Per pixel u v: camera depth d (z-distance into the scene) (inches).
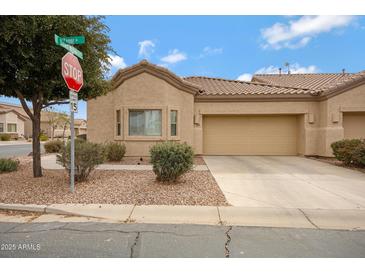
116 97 551.5
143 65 532.7
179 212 222.2
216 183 321.4
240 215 216.1
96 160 318.3
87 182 315.9
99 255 150.6
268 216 214.1
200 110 580.4
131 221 204.4
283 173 388.8
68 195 262.2
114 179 334.6
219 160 526.9
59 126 1839.3
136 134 542.3
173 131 554.9
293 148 608.4
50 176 351.3
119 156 501.4
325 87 570.9
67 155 303.4
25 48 263.3
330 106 540.1
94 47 326.3
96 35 317.4
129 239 170.9
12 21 244.4
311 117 568.4
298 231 185.6
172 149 305.9
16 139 1813.5
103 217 212.4
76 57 280.1
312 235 179.0
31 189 283.0
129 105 536.4
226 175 370.9
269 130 609.3
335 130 537.0
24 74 267.6
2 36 243.9
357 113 554.9
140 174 370.3
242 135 611.2
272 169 421.7
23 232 181.5
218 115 601.9
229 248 159.5
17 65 268.7
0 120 1843.0
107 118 569.3
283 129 608.1
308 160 524.7
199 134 579.8
